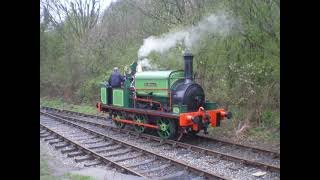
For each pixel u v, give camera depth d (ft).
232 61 47.60
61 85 94.99
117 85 48.55
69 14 97.71
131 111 45.11
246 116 44.62
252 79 45.29
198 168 29.37
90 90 84.02
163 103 42.09
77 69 92.22
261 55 44.37
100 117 60.49
